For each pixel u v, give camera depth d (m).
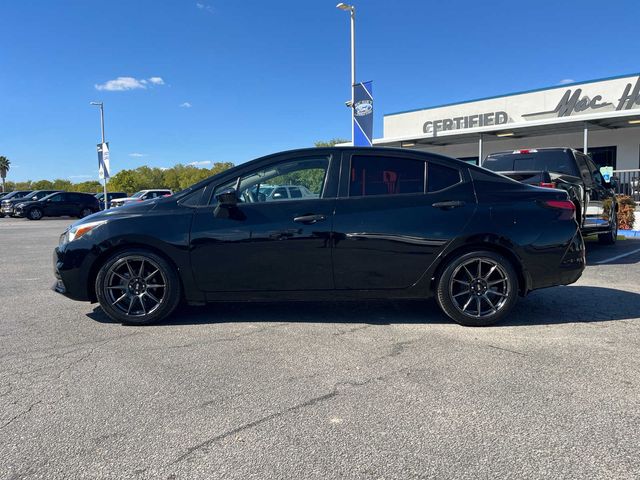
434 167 4.73
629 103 19.45
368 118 16.17
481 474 2.35
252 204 4.68
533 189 4.77
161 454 2.54
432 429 2.76
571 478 2.30
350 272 4.58
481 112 24.44
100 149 28.94
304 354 3.96
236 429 2.78
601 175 10.21
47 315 5.23
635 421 2.82
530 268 4.60
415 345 4.14
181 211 4.69
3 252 11.27
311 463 2.45
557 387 3.28
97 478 2.35
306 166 4.77
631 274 7.21
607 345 4.09
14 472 2.39
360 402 3.10
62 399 3.18
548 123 18.14
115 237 4.62
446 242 4.52
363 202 4.61
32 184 102.75
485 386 3.30
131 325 4.79
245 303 5.62
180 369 3.67
